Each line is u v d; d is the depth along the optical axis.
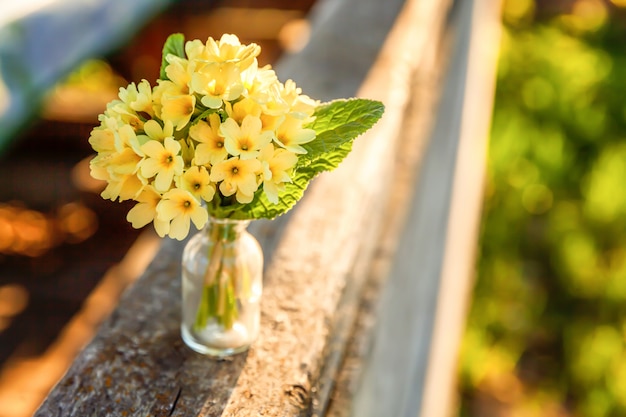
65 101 2.81
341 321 1.12
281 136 0.80
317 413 0.94
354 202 1.37
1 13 1.48
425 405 1.44
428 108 2.19
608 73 5.36
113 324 1.00
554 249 4.10
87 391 0.88
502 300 3.87
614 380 3.47
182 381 0.90
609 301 3.81
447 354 1.95
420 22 2.48
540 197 4.40
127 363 0.93
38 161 2.69
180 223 0.76
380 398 1.35
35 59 1.48
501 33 5.59
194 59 0.78
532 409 3.31
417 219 2.00
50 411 0.85
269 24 3.45
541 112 4.98
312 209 1.33
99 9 1.77
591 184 4.32
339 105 0.86
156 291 1.09
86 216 2.56
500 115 4.94
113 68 3.20
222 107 0.79
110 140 0.78
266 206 0.86
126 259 2.36
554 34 5.81
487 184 4.29
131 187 0.77
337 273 1.16
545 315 3.88
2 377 1.86
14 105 1.38
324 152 0.83
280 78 1.91
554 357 3.68
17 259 2.33
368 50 2.17
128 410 0.86
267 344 0.98
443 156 2.68
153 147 0.74
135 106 0.78
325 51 2.12
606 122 5.03
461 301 2.35
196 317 0.94
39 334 2.01
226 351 0.94
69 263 2.33
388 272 1.36
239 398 0.88
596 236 4.11
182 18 3.32
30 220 2.48
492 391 3.33
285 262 1.17
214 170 0.75
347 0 2.62
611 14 6.24
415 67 2.12
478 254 3.96
